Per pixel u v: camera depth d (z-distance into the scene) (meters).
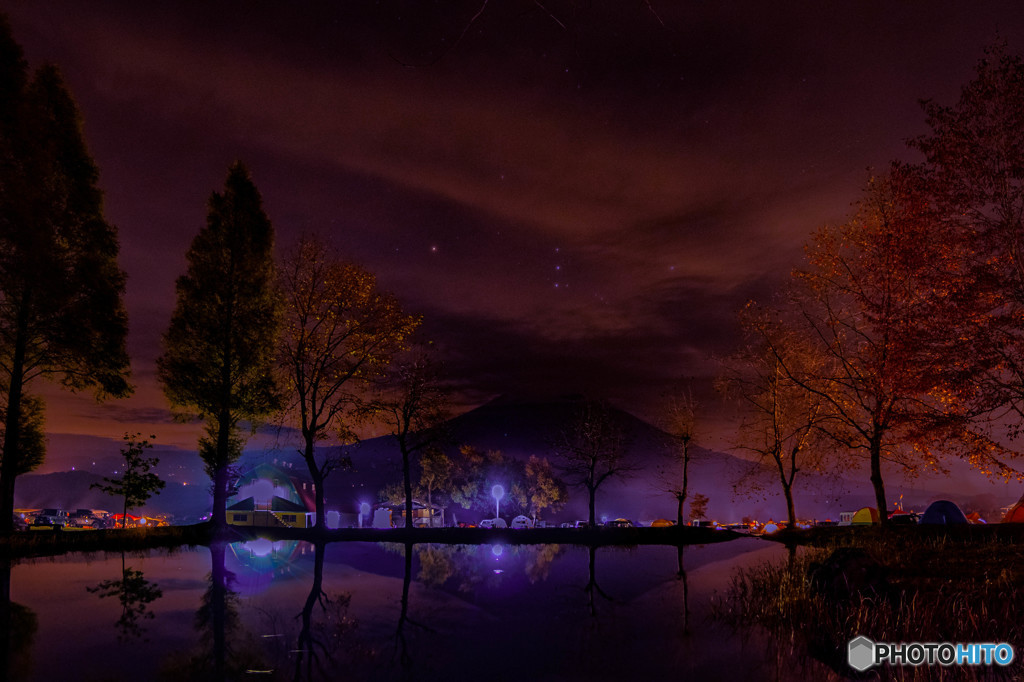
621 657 7.64
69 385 23.00
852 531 24.78
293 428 27.59
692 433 35.47
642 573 16.19
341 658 7.23
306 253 27.34
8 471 20.45
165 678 6.22
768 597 11.52
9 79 19.95
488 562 18.48
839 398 24.05
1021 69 15.87
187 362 25.02
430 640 8.27
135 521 51.03
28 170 20.08
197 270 25.88
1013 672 7.21
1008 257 16.48
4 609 9.44
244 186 26.91
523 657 7.56
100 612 9.27
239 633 8.15
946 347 16.73
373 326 28.03
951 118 16.84
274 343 26.69
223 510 24.36
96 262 22.34
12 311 20.47
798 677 6.93
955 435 17.50
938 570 12.39
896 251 18.56
